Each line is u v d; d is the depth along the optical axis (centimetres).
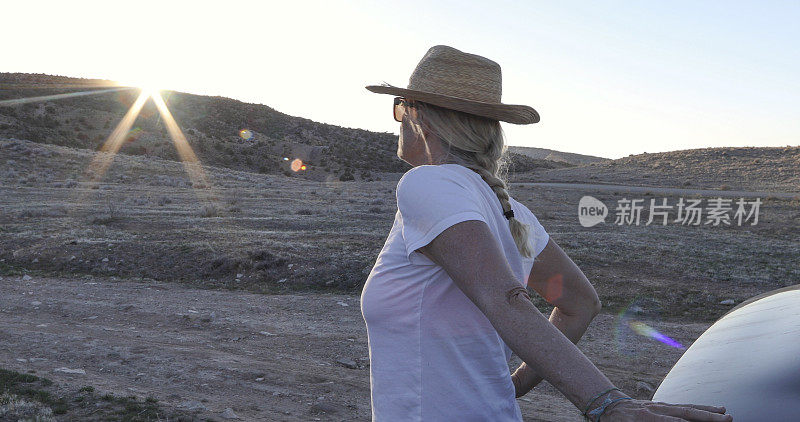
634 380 868
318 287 1614
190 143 11331
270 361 891
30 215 2930
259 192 4981
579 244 2272
